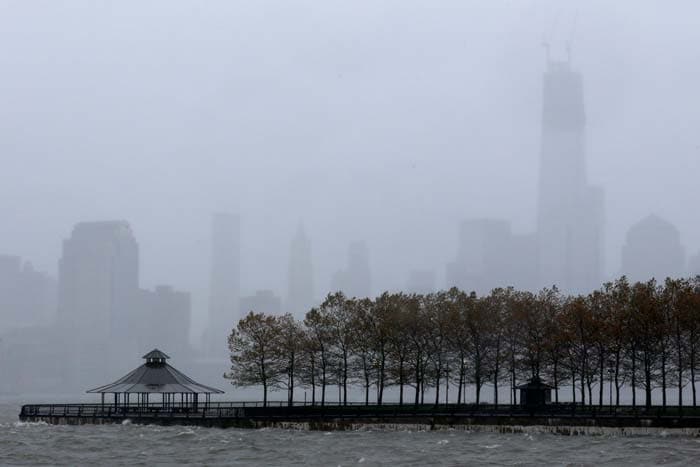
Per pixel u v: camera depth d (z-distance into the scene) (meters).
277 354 166.75
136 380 165.38
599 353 158.12
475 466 103.56
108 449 121.19
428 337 165.88
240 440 131.50
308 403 195.38
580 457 111.06
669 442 126.81
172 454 116.12
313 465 105.94
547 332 161.38
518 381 171.25
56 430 148.38
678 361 151.75
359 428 151.50
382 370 166.62
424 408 166.62
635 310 152.50
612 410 151.25
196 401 167.62
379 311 167.88
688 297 150.00
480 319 163.25
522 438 134.75
